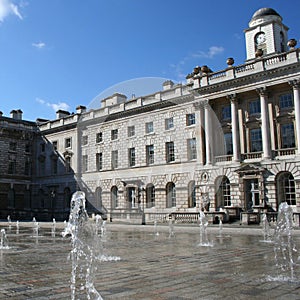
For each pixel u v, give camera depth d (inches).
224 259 507.8
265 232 1040.8
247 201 1640.0
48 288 319.0
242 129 1718.8
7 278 370.6
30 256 556.1
